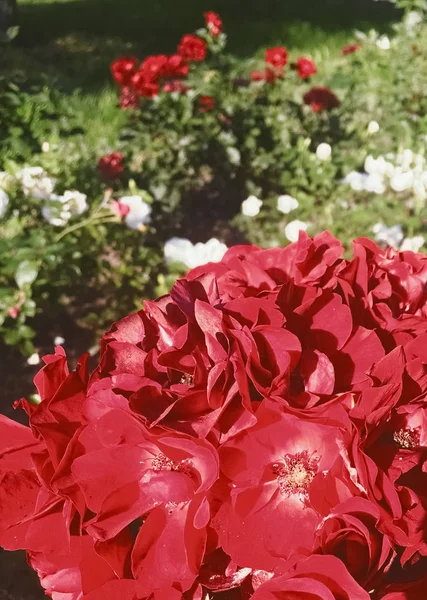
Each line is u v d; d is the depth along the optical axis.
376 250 1.33
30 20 11.92
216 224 5.61
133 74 5.84
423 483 0.93
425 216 4.54
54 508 0.94
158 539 0.88
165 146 5.66
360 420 0.87
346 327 1.03
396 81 7.16
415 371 0.98
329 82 7.09
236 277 1.23
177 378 1.00
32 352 3.95
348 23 12.14
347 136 6.50
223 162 5.88
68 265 4.21
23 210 4.44
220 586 0.92
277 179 6.00
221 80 6.44
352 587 0.81
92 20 12.12
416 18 8.13
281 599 0.84
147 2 12.96
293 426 0.90
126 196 4.64
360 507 0.83
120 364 1.01
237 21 12.11
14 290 3.98
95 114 7.04
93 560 0.93
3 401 3.86
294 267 1.21
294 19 12.22
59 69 9.43
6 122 5.17
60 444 0.92
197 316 0.94
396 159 5.21
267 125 6.20
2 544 0.96
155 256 4.56
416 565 1.00
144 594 0.89
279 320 1.00
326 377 0.94
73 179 4.79
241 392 0.87
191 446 0.84
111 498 0.88
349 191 5.34
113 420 0.89
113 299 4.48
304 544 0.87
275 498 0.90
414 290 1.25
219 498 0.89
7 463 0.99
